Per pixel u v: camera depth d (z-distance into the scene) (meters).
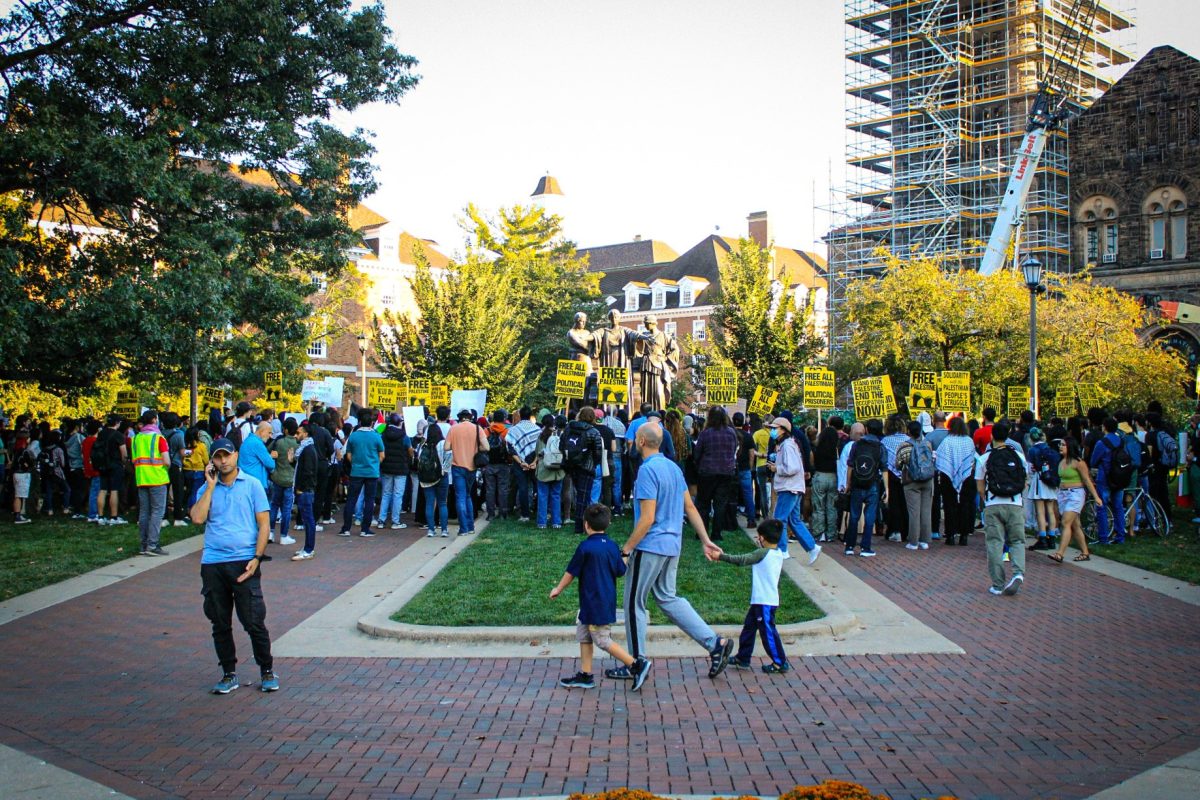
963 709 8.27
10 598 12.99
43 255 20.84
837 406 50.78
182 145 22.64
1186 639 10.68
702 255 94.69
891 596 13.05
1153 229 56.16
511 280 61.91
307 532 16.09
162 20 22.39
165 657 10.15
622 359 27.52
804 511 20.42
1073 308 38.53
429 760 7.18
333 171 25.52
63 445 22.14
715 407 17.16
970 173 61.75
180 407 36.41
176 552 16.59
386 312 54.16
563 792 6.55
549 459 18.75
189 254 21.16
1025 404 29.27
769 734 7.68
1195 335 52.41
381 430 21.05
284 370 28.28
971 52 64.50
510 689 8.93
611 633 10.51
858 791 5.78
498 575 13.84
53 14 20.53
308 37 24.77
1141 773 6.74
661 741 7.53
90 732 7.84
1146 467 19.02
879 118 66.50
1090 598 12.91
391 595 12.62
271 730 7.88
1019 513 13.00
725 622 10.74
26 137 18.03
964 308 38.38
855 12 68.75
